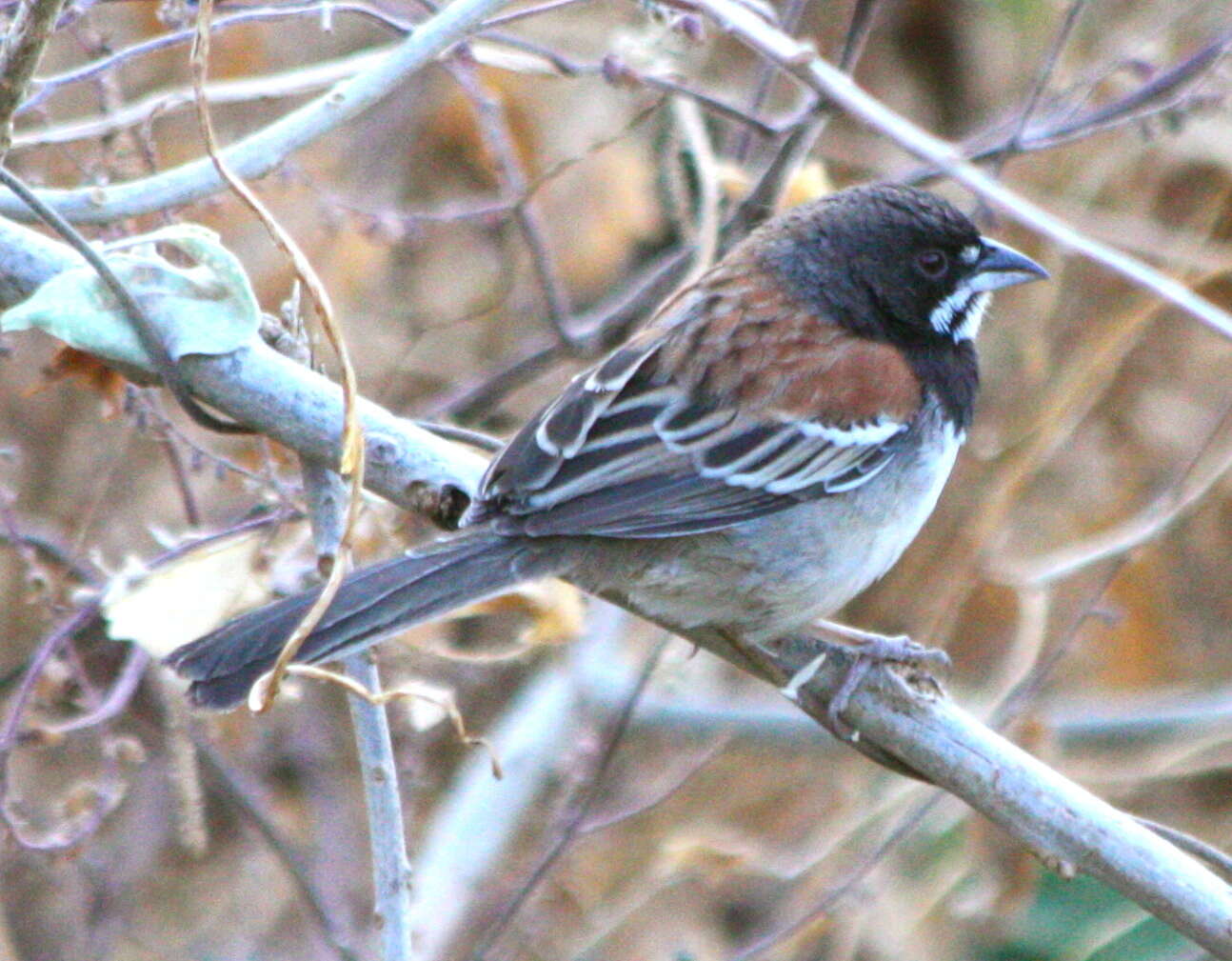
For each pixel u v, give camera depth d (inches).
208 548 304.8
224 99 311.4
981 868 428.5
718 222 383.9
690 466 294.7
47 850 315.0
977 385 332.5
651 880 416.5
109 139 314.8
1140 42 420.8
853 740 274.7
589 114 441.7
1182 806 455.5
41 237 271.1
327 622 260.1
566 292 451.8
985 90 468.1
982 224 407.8
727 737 413.4
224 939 425.1
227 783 399.2
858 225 321.7
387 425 275.3
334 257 429.7
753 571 296.7
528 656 418.9
